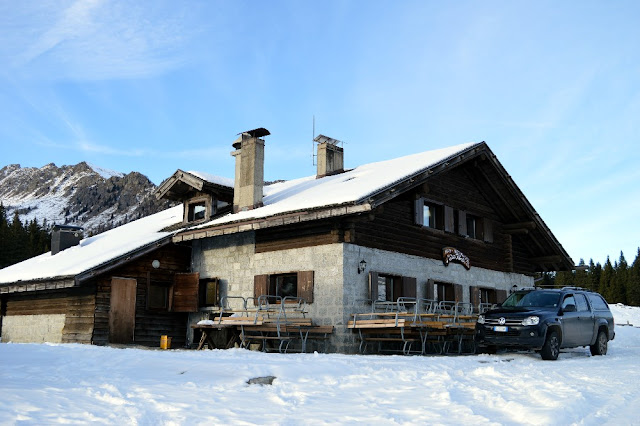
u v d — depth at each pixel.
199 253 20.92
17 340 22.30
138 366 9.27
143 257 20.12
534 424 5.84
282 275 18.12
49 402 6.32
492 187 22.06
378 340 16.23
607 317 16.23
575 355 15.86
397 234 18.23
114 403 6.51
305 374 9.11
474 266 21.36
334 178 21.34
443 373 9.30
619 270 106.38
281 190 21.98
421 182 17.62
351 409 6.53
